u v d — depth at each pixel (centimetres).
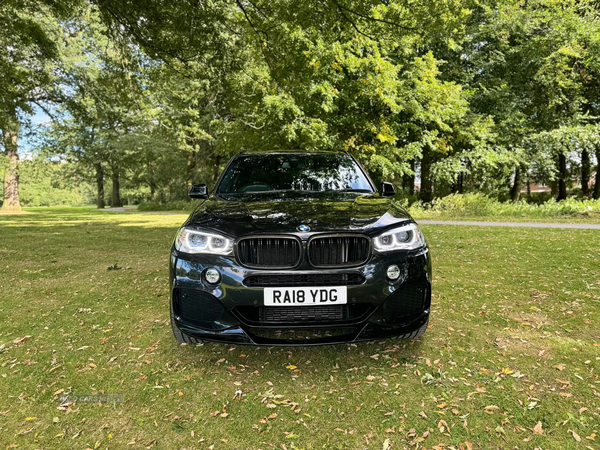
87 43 1614
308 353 275
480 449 173
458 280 473
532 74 1695
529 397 212
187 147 2366
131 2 707
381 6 738
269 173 372
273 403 215
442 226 1081
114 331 329
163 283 496
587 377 232
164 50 833
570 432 183
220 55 823
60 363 268
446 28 748
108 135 3102
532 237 813
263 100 1296
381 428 190
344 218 255
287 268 233
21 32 962
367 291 236
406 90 1447
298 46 785
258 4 746
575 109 1758
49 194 8444
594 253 614
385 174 1426
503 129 1719
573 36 1565
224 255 238
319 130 1322
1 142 1742
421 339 295
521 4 1659
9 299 432
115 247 824
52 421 201
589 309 355
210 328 241
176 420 201
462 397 215
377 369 249
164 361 268
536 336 296
